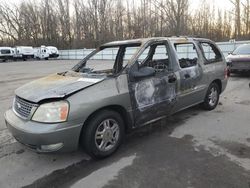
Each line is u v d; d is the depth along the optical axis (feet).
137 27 136.98
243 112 18.94
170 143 13.61
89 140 11.32
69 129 10.50
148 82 13.37
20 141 11.09
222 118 17.58
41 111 10.49
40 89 11.60
